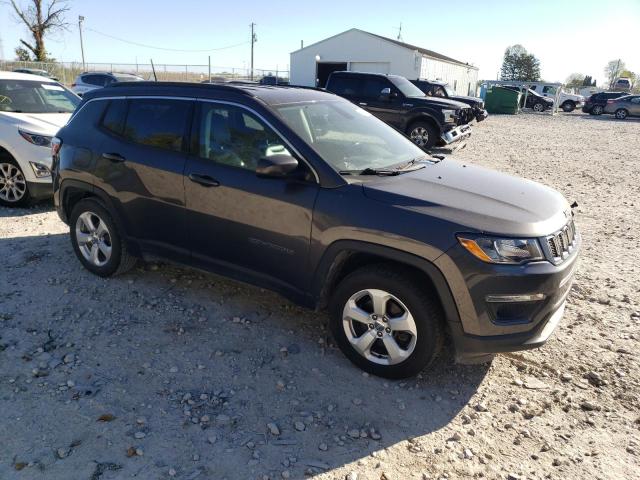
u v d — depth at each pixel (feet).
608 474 8.70
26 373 10.91
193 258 13.39
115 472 8.43
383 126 14.98
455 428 9.76
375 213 10.35
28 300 14.03
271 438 9.34
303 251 11.31
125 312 13.58
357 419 9.91
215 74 115.24
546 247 9.91
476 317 9.81
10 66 110.73
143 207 13.85
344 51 108.27
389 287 10.42
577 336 13.14
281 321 13.39
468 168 13.43
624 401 10.62
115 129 14.58
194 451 8.95
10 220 21.11
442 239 9.74
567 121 99.30
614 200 28.73
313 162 11.25
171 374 11.07
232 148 12.39
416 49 108.37
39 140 21.81
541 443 9.41
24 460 8.60
